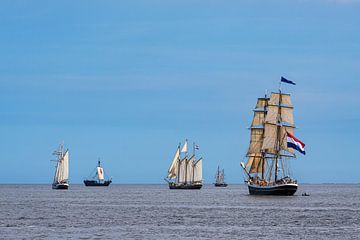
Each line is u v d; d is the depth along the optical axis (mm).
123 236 154500
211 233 161125
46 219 197250
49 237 151875
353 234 160250
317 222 189875
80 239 149000
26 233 159375
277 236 155875
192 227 174875
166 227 174500
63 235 155750
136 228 171750
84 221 191375
